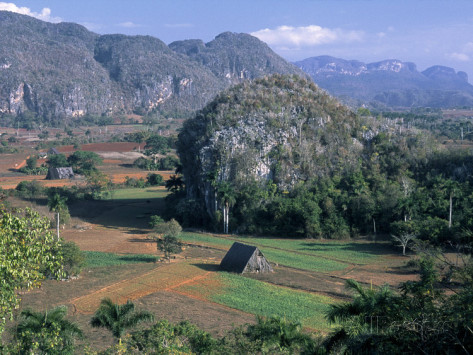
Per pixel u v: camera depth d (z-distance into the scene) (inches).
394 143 4360.2
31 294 1740.9
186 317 1536.7
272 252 2812.5
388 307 800.9
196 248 2881.4
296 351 997.2
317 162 4101.9
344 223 3351.4
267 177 4005.9
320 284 2062.0
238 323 1483.8
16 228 700.0
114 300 1720.0
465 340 623.5
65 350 944.3
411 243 2807.6
